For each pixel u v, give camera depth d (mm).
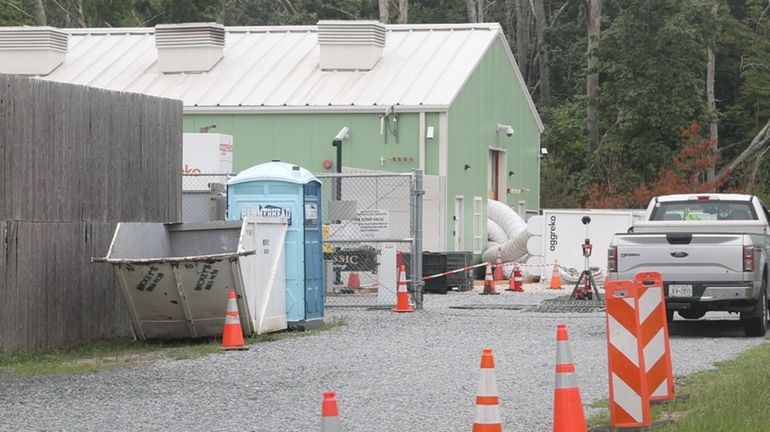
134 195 47844
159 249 46906
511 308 61000
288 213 49031
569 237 82125
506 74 104938
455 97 89062
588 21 126562
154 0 144250
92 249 45000
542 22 160500
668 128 119312
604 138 122875
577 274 80625
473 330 49000
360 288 62188
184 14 143500
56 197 42812
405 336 46688
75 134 43938
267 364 38312
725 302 46656
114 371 36719
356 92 90125
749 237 46625
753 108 147875
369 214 61562
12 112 40375
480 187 97188
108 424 27641
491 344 43781
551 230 82500
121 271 43562
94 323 45094
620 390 26578
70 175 43625
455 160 90125
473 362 38594
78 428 27188
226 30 102500
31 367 37531
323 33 93562
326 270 62094
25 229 41062
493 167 104062
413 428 27062
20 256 40781
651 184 115562
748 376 33094
